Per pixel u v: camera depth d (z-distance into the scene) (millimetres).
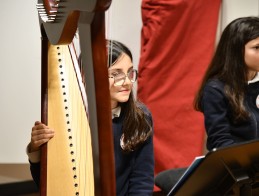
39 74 7750
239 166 3740
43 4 3455
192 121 7832
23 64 7676
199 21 7711
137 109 4355
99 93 2436
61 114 4008
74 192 3529
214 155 3459
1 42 7582
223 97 5305
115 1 8125
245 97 5371
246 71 5340
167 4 7500
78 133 3891
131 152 4391
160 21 7566
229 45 5340
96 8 2258
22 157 7867
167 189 5641
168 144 7891
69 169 3668
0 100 7711
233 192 4059
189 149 7883
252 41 5230
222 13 8320
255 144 3600
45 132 3869
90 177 3590
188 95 7781
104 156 2506
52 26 2791
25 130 7828
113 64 4016
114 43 4191
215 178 3748
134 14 8297
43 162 3742
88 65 2428
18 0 7520
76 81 4277
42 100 4105
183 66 7754
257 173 3781
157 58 7711
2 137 7797
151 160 4441
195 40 7734
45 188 3594
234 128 5355
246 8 8375
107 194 2555
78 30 2445
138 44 8367
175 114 7820
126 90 4117
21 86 7723
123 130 4316
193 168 3502
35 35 7629
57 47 4477
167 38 7656
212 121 5293
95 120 2480
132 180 4418
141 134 4316
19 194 7828
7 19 7551
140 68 7816
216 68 5465
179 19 7605
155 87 7781
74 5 2350
